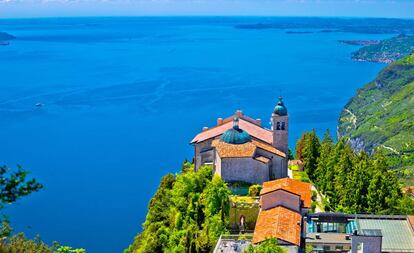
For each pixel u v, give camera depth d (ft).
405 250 290.97
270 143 441.68
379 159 425.28
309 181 453.99
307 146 490.08
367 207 385.29
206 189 372.58
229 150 407.64
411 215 338.75
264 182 389.39
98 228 581.53
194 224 358.02
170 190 428.56
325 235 313.94
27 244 225.15
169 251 339.57
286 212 322.75
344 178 411.75
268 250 265.13
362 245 276.62
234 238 316.40
